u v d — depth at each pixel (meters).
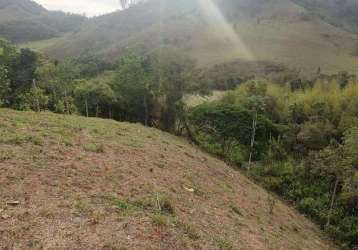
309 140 29.08
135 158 15.74
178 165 17.77
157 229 8.73
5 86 31.12
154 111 37.53
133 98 37.00
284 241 13.86
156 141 22.70
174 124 36.19
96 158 13.68
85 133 17.91
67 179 10.68
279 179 26.12
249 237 11.83
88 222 8.18
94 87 36.97
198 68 57.38
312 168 25.48
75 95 38.22
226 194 16.92
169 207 10.70
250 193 20.17
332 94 32.78
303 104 33.50
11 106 32.72
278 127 31.84
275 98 35.78
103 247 7.29
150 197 11.02
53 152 12.92
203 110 34.75
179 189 13.69
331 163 23.11
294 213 21.45
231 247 9.76
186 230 9.43
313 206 22.58
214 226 11.20
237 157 29.42
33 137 13.95
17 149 12.27
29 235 7.16
